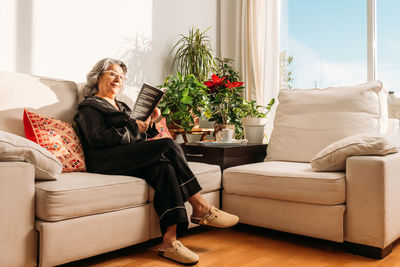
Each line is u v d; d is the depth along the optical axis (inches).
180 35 134.5
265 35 139.7
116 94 90.0
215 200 85.6
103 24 109.0
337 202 69.3
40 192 55.2
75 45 102.2
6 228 51.5
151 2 123.5
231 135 101.1
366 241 67.1
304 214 73.7
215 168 84.7
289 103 100.9
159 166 68.2
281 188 75.4
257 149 102.9
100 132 71.7
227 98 112.4
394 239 69.8
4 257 51.3
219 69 143.6
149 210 69.5
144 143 69.9
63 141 71.6
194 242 77.9
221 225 71.7
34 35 93.7
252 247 74.6
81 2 103.4
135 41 118.5
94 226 60.1
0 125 69.4
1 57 87.7
